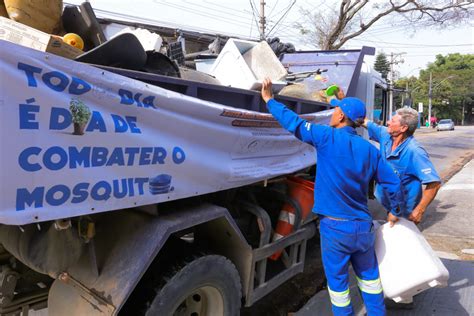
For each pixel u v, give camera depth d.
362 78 6.16
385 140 3.73
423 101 71.06
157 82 2.29
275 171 3.30
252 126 2.94
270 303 3.86
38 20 2.44
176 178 2.33
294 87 3.92
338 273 2.83
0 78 1.51
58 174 1.73
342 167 2.71
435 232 6.05
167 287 2.27
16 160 1.58
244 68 3.21
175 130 2.29
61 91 1.72
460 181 10.19
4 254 2.43
